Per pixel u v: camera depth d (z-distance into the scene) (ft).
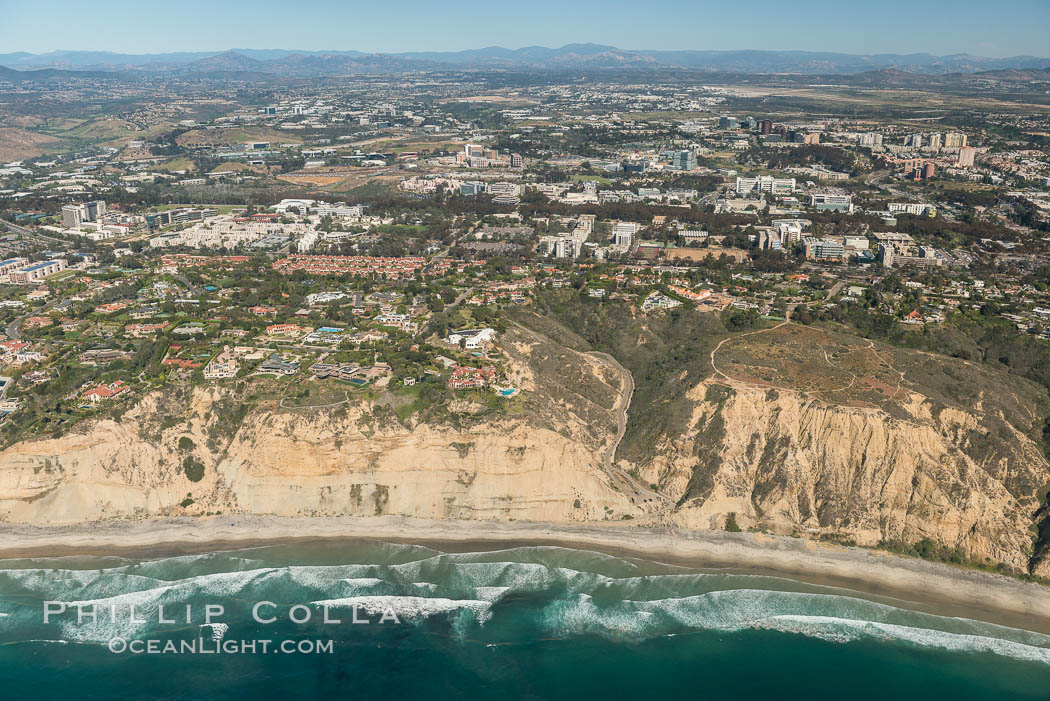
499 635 567.18
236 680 526.16
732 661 546.26
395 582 611.06
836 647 556.51
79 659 542.16
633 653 552.82
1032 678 531.09
